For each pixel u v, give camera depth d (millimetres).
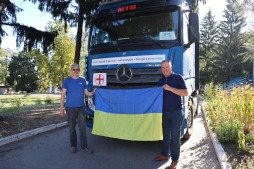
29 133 8344
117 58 6945
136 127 6449
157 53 6555
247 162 5730
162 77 6191
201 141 7945
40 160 6309
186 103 7020
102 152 6934
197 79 10109
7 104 22688
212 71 59781
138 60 6707
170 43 6539
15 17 10578
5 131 8336
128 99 6551
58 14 14000
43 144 7582
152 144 7637
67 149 7148
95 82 7254
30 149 7105
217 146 6789
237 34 57562
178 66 6504
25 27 10742
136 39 6855
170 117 5859
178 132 5832
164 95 5945
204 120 11102
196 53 9969
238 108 7840
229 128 7242
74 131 6898
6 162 6145
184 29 6762
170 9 6820
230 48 57750
